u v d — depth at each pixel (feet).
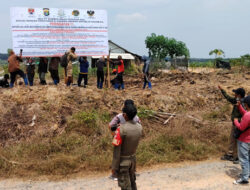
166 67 74.28
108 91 28.02
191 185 14.74
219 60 74.79
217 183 14.99
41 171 15.98
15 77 29.30
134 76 59.47
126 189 11.05
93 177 15.70
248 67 65.10
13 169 15.96
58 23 29.01
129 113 10.84
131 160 11.24
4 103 22.04
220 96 31.83
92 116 21.43
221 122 23.97
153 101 26.71
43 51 28.86
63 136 19.36
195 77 49.08
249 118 14.14
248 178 15.52
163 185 14.73
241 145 14.80
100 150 18.51
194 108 27.91
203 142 20.77
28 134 19.51
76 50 29.96
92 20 30.19
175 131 21.03
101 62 32.30
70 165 16.46
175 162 18.11
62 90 25.46
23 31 28.07
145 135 21.16
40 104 22.52
